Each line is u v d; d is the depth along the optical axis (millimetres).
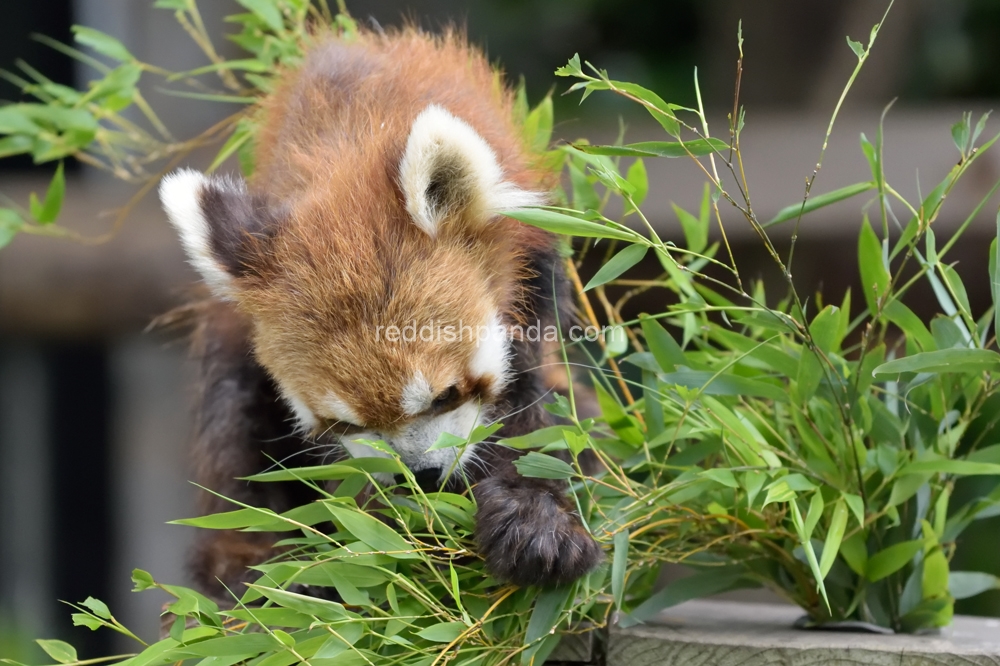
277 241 2803
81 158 3074
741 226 3549
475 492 2799
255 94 3129
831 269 3633
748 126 3760
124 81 3016
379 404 2775
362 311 2773
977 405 2807
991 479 3025
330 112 2869
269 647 2691
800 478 2756
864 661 2727
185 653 2684
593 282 2723
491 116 2885
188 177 2832
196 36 3086
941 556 2814
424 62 2908
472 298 2799
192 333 3068
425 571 2748
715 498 2797
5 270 3770
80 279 3777
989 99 4992
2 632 4270
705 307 2750
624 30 5516
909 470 2773
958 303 2766
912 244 2770
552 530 2748
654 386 2814
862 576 2809
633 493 2754
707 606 2934
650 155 2725
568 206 2920
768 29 4676
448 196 2799
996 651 2715
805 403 2777
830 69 4648
